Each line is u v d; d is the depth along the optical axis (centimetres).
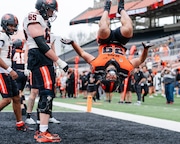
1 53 491
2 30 496
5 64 448
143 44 421
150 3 3388
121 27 405
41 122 417
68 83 2025
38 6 416
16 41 721
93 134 482
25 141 415
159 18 4119
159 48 2686
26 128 514
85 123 618
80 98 1938
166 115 851
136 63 428
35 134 446
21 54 729
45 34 425
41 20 413
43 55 416
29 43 425
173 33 3378
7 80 481
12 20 487
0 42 483
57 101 1518
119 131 519
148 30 3947
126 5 3741
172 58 2400
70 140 427
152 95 2020
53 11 424
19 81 731
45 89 415
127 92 1384
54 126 566
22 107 753
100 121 659
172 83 1359
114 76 386
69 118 707
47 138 411
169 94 1356
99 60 396
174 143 420
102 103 1380
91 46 4103
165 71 1370
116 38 406
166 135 488
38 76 418
